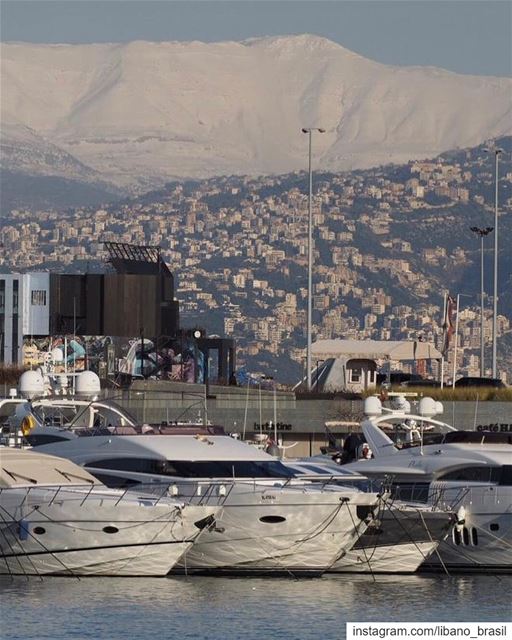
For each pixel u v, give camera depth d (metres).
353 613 78.25
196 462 84.62
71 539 81.56
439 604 80.81
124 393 122.81
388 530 86.44
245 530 83.38
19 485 82.56
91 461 85.88
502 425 126.00
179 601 79.19
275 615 77.38
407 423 103.94
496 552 88.88
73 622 75.06
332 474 88.00
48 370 108.62
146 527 81.38
